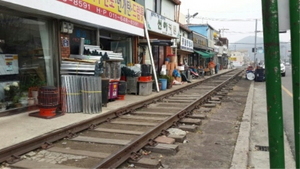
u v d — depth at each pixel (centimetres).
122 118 828
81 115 795
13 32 803
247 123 777
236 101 1239
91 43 1160
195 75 2636
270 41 238
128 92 1290
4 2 660
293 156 527
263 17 241
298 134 239
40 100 744
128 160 483
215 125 777
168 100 1218
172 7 2292
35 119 727
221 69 5800
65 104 822
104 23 1075
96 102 827
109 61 1062
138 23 1414
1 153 459
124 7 1245
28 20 837
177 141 614
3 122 690
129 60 1523
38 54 883
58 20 905
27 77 852
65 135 612
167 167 468
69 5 857
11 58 802
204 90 1656
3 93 775
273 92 239
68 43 956
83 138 606
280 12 243
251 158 512
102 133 659
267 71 242
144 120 802
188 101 1183
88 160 478
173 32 2036
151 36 1766
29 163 459
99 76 895
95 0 1002
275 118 241
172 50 2298
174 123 752
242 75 3462
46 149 534
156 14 1683
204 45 3647
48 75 918
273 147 243
